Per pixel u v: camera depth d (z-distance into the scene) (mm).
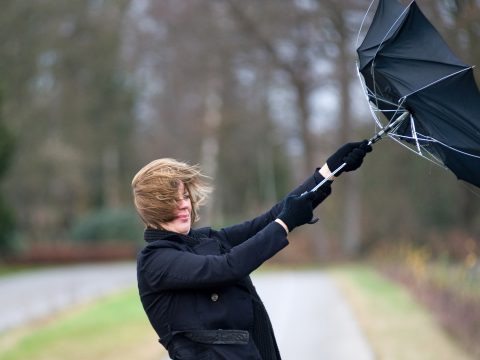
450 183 77125
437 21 21703
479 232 73812
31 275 71812
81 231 99188
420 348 22531
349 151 7887
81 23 100562
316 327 28391
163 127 118750
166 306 7430
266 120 94500
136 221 100750
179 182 7648
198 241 7711
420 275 41906
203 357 7285
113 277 65438
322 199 7879
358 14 39156
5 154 73625
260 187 130625
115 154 127125
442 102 7383
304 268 82500
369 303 36156
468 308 24125
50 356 22906
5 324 33062
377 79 7723
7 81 90875
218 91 96312
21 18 89062
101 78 108625
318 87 82250
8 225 82938
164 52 87688
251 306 7477
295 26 70938
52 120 104250
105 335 26812
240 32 77688
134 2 102188
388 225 90000
